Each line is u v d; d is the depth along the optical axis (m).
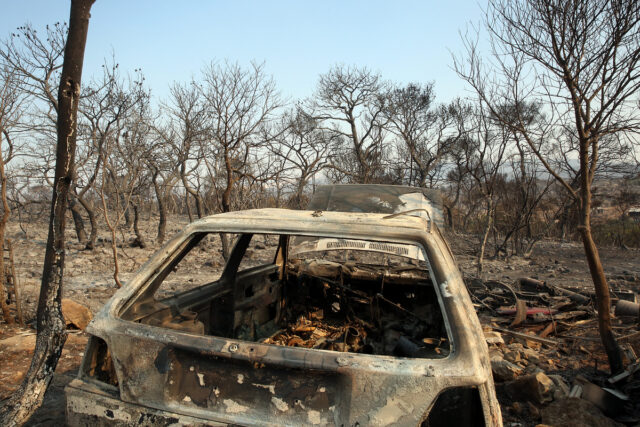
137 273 2.27
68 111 2.54
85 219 21.78
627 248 16.53
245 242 3.24
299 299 4.11
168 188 15.66
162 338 1.87
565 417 3.00
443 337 2.78
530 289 6.98
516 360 4.32
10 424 2.39
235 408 1.75
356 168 21.00
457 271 2.14
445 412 1.65
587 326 5.45
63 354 4.20
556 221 19.38
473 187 17.58
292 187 12.66
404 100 21.86
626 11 3.33
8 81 6.56
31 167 10.11
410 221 2.32
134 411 1.82
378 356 1.72
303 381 1.71
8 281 5.57
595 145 3.73
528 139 3.99
